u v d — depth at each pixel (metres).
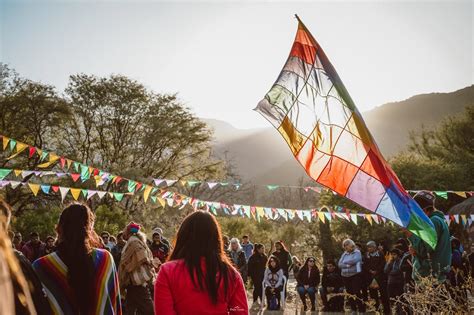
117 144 40.00
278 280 16.97
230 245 18.11
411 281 10.77
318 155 7.34
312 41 7.54
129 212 34.19
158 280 3.61
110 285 4.60
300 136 7.34
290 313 16.16
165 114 40.34
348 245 15.43
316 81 7.47
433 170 31.67
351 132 7.33
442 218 7.48
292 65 7.51
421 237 7.23
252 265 18.11
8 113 36.66
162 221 35.28
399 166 32.34
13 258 1.69
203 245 3.69
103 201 32.72
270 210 14.15
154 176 39.56
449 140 41.28
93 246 4.81
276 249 17.62
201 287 3.56
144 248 8.60
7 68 36.59
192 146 41.50
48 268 4.46
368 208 7.20
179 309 3.56
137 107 39.66
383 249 17.33
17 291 3.10
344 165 7.31
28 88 36.84
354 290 15.16
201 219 3.76
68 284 4.45
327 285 16.73
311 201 52.16
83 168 12.53
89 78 39.59
